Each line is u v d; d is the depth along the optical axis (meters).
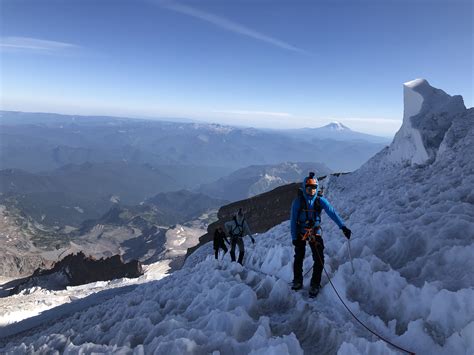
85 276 97.44
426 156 19.19
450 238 5.84
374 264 5.73
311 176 6.26
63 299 30.53
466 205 6.98
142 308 7.29
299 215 6.38
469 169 10.93
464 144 15.06
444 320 3.96
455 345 3.57
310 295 5.99
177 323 5.18
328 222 13.45
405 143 22.17
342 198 20.42
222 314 5.02
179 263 101.31
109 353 4.75
